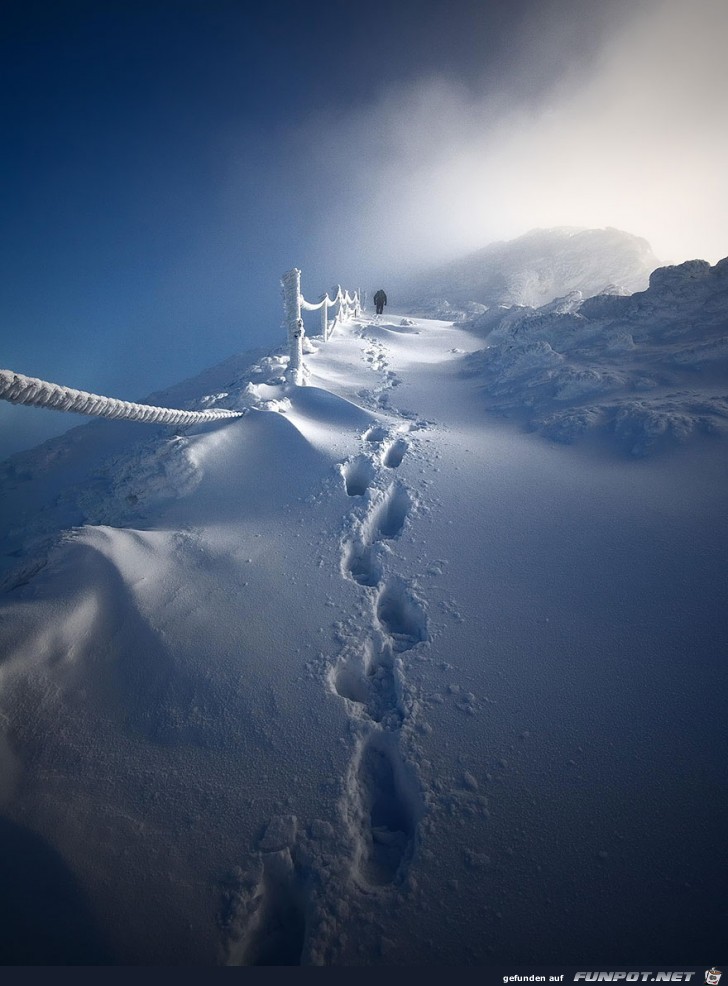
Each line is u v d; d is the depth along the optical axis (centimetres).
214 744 236
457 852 193
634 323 720
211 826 204
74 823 200
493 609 311
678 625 282
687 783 209
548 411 588
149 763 227
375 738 246
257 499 451
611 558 341
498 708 248
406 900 182
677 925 169
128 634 288
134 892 181
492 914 176
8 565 437
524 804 208
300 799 214
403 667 275
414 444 531
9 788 211
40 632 271
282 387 657
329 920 177
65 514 504
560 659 273
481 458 495
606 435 500
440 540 378
